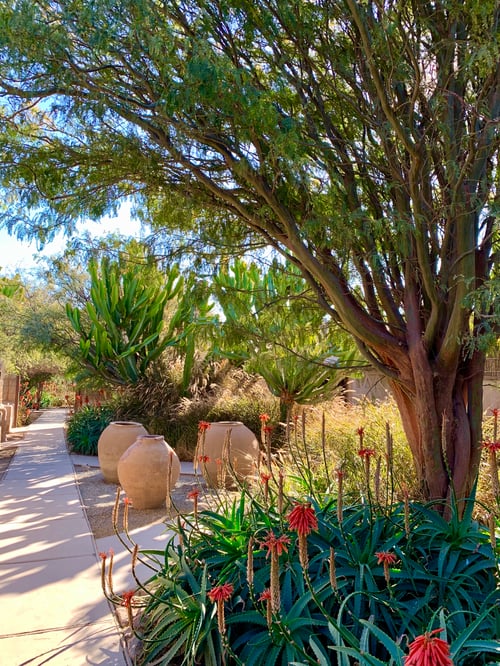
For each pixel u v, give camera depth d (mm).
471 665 2463
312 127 4348
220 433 7828
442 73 3762
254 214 4516
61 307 12961
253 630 2885
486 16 3469
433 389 4121
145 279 5883
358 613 2682
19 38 3449
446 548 3061
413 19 3879
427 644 1358
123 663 3049
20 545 5156
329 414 8211
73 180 4691
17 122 4566
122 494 7426
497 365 5984
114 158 4508
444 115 3908
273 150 3830
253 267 5652
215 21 4168
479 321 4234
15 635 3371
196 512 3588
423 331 4434
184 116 4094
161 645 2949
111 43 3701
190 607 2979
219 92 3514
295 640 2584
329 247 4211
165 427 10539
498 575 2971
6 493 7395
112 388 12945
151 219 5250
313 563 3100
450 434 4176
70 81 3744
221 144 4211
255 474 6055
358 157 4457
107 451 8242
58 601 3885
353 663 2545
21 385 18688
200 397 11414
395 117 3670
